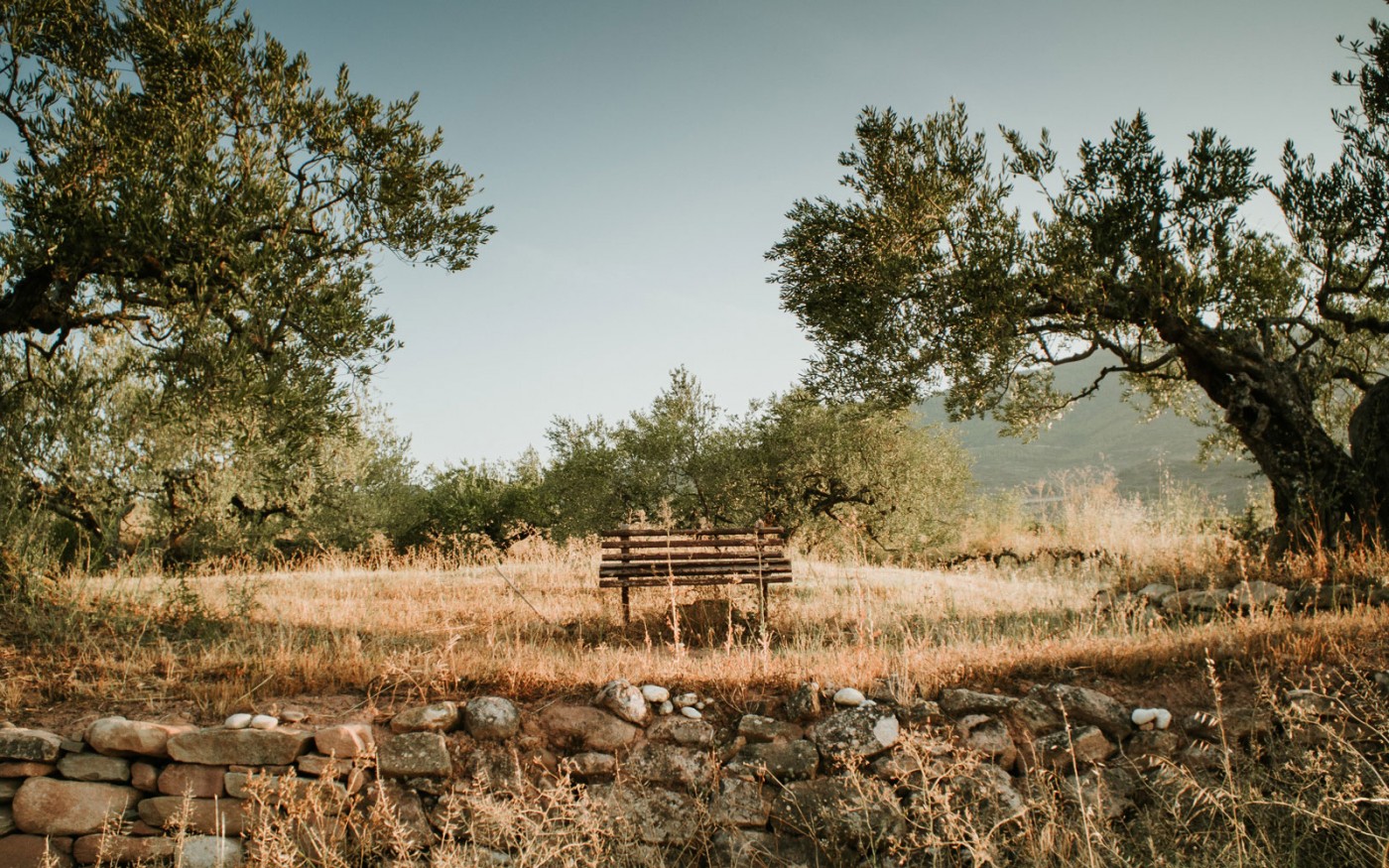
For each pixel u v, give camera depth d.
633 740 4.24
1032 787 3.99
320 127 7.46
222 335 7.05
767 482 16.05
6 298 6.56
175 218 6.32
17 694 4.44
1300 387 8.05
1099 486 15.12
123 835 3.97
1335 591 5.86
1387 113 7.93
